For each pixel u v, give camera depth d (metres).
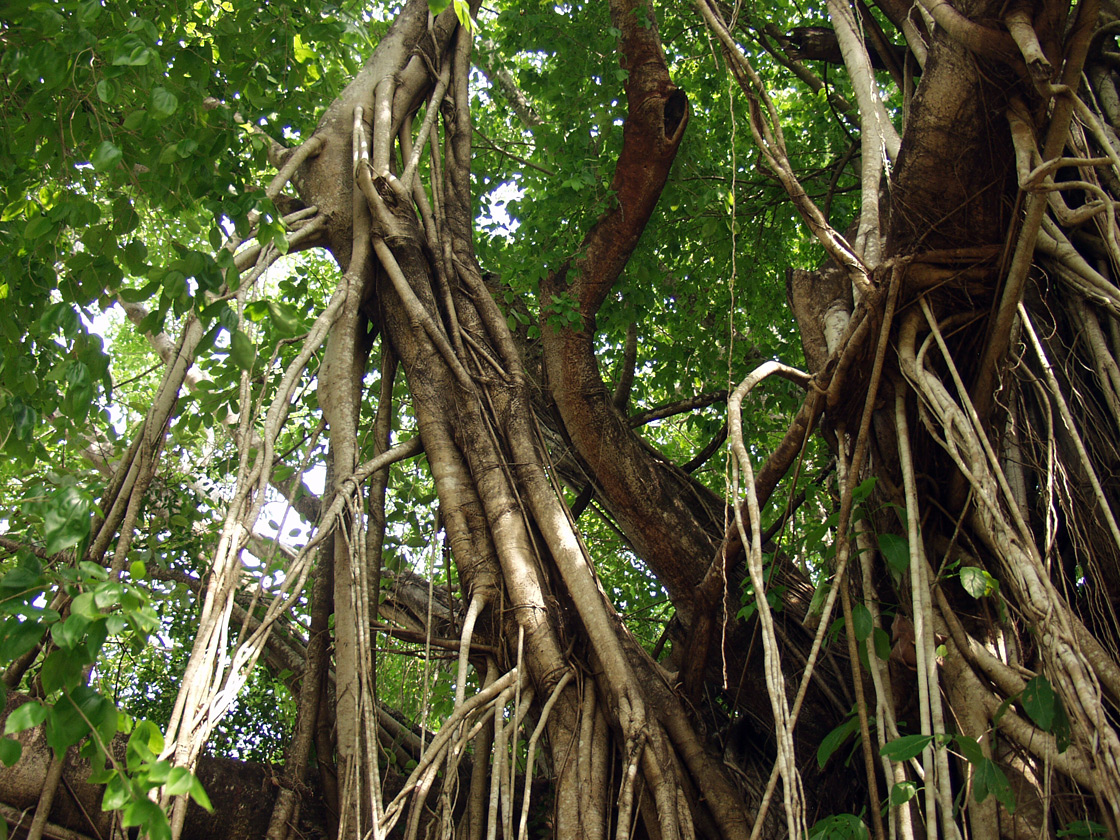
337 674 3.82
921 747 2.33
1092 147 4.15
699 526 4.96
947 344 3.39
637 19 4.92
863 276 3.32
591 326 5.23
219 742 5.29
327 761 4.05
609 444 4.98
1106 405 3.78
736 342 7.62
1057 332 3.96
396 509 5.60
